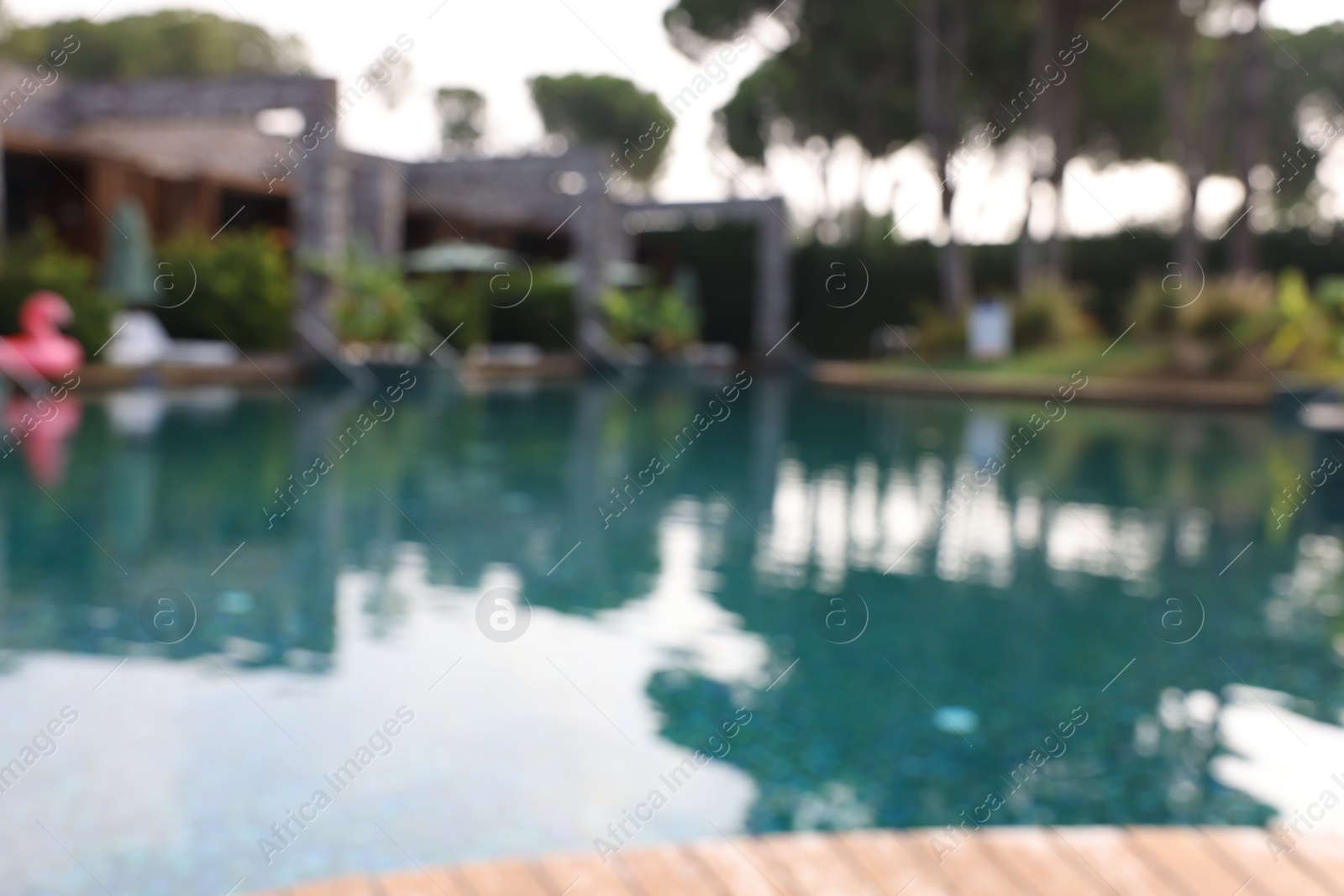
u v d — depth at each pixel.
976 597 4.19
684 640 3.56
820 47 22.30
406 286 16.39
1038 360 16.44
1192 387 14.18
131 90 14.17
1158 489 6.90
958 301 19.12
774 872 1.90
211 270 13.43
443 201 19.80
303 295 13.41
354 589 4.03
